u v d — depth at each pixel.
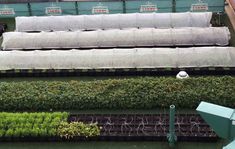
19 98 19.19
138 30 23.59
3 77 22.31
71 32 23.97
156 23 24.72
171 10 26.34
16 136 17.44
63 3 26.56
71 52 22.12
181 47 22.98
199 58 21.12
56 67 21.83
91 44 23.39
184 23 24.62
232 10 26.67
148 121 17.84
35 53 22.31
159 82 19.48
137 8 26.34
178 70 21.22
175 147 16.70
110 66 21.52
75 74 21.80
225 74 21.17
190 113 18.31
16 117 18.03
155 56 21.39
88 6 26.50
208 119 8.62
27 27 25.70
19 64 22.05
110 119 18.08
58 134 17.23
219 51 21.25
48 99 19.06
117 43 23.23
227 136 8.55
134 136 17.05
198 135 16.78
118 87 19.44
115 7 26.34
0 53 22.58
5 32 25.62
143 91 19.00
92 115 18.48
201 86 19.08
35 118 17.98
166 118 17.98
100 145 17.14
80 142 17.36
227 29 23.34
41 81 20.62
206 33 23.00
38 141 17.55
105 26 25.00
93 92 19.22
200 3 25.94
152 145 16.94
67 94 19.17
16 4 27.00
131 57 21.50
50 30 25.58
